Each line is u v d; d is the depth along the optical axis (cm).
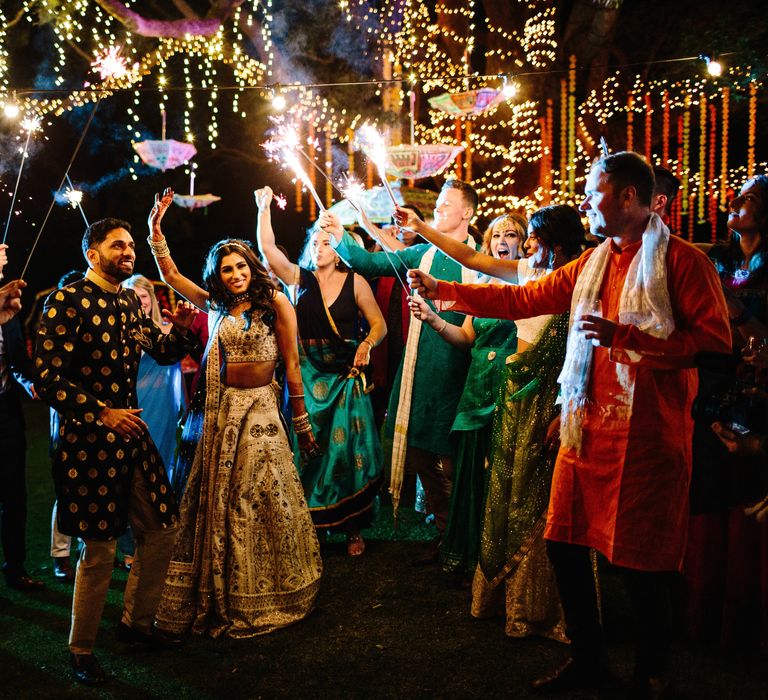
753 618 346
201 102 1408
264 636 364
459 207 450
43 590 423
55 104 1128
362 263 443
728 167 1405
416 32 1262
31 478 674
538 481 360
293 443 469
